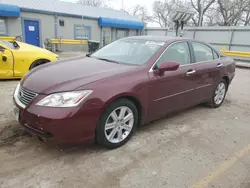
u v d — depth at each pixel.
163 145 3.18
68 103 2.48
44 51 6.75
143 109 3.18
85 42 17.48
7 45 6.22
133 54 3.60
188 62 3.92
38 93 2.59
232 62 5.17
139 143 3.19
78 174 2.47
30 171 2.46
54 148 2.92
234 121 4.26
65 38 17.59
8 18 14.67
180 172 2.61
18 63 6.18
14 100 2.89
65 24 17.33
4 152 2.77
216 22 30.20
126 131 3.11
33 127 2.54
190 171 2.64
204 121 4.17
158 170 2.62
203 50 4.39
